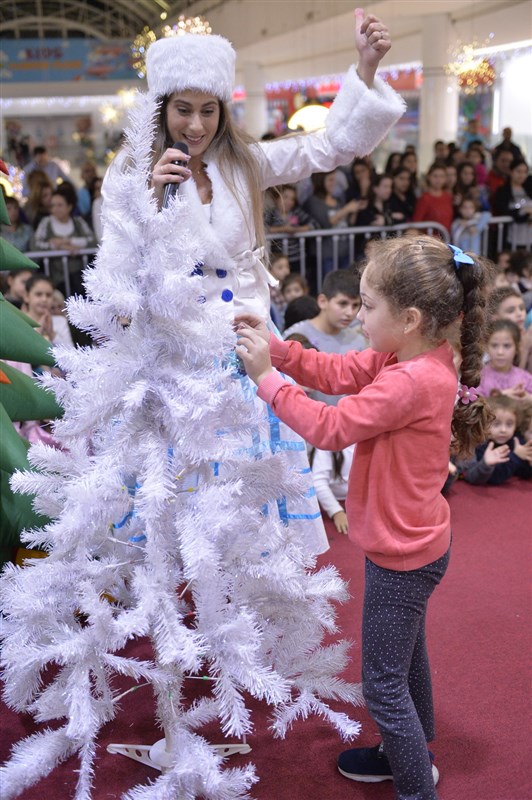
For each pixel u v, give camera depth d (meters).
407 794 1.69
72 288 5.49
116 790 1.86
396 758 1.68
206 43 1.89
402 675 1.69
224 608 1.63
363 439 1.60
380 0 9.57
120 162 1.89
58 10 15.49
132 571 1.75
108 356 1.62
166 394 1.57
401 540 1.63
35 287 3.99
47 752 1.70
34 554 2.46
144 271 1.55
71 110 15.40
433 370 1.61
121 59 15.20
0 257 2.30
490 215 7.08
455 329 1.66
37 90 15.05
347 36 12.19
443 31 11.77
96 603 1.61
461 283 1.62
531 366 4.45
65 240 6.01
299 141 2.14
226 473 1.75
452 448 1.78
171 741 1.81
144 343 1.61
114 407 1.62
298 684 1.91
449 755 1.96
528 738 2.01
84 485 1.55
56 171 9.99
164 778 1.67
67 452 1.83
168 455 1.65
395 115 2.08
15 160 13.48
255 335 1.68
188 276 1.57
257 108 17.27
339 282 3.48
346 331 3.64
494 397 3.73
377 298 1.61
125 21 16.28
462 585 2.77
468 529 3.22
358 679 2.24
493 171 8.20
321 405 1.62
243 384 2.07
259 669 1.61
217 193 2.02
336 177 7.18
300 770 1.93
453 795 1.83
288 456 2.22
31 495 2.36
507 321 4.11
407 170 7.37
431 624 2.53
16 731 2.07
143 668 1.62
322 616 1.86
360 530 1.67
